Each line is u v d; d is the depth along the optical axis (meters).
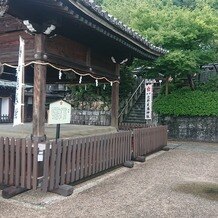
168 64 16.53
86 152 7.73
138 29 16.98
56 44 7.48
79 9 6.19
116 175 8.75
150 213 5.64
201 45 18.45
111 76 10.66
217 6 25.80
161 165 10.52
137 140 11.17
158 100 19.80
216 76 20.53
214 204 6.30
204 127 18.72
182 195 6.89
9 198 6.25
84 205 5.96
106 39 8.66
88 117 21.02
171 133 19.66
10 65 7.55
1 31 7.46
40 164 6.46
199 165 10.75
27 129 9.99
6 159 6.65
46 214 5.40
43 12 6.51
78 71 8.84
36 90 6.95
